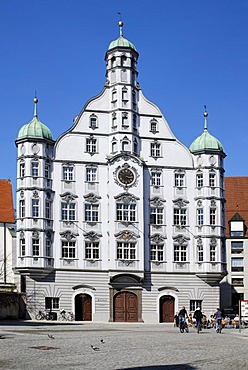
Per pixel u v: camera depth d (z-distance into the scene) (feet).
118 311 278.46
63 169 284.20
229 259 349.00
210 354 104.22
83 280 277.64
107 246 283.18
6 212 307.99
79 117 290.15
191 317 257.75
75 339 136.87
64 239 278.26
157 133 297.74
